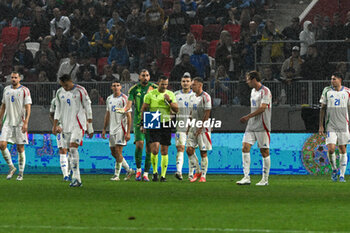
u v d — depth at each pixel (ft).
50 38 244.83
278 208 85.20
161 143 138.62
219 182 136.26
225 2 252.62
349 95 140.56
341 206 87.92
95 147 173.99
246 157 126.93
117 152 143.33
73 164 120.67
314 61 202.28
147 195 103.24
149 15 236.84
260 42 214.48
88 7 261.24
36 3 276.62
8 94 143.64
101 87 195.31
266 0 266.57
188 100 140.67
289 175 165.58
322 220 73.41
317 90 189.26
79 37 242.58
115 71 231.50
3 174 173.78
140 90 142.20
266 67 209.05
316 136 166.71
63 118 119.65
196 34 246.47
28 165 175.32
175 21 240.53
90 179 149.69
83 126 119.75
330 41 210.59
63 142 121.70
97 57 245.24
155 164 139.13
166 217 75.56
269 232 64.28
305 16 249.34
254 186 123.44
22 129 142.61
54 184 128.98
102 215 77.51
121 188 117.60
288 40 214.90
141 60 233.35
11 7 274.77
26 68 238.27
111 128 144.36
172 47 241.14
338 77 140.67
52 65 230.68
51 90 195.62
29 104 143.64
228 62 220.02
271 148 168.14
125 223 70.64
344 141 140.67
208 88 191.31
